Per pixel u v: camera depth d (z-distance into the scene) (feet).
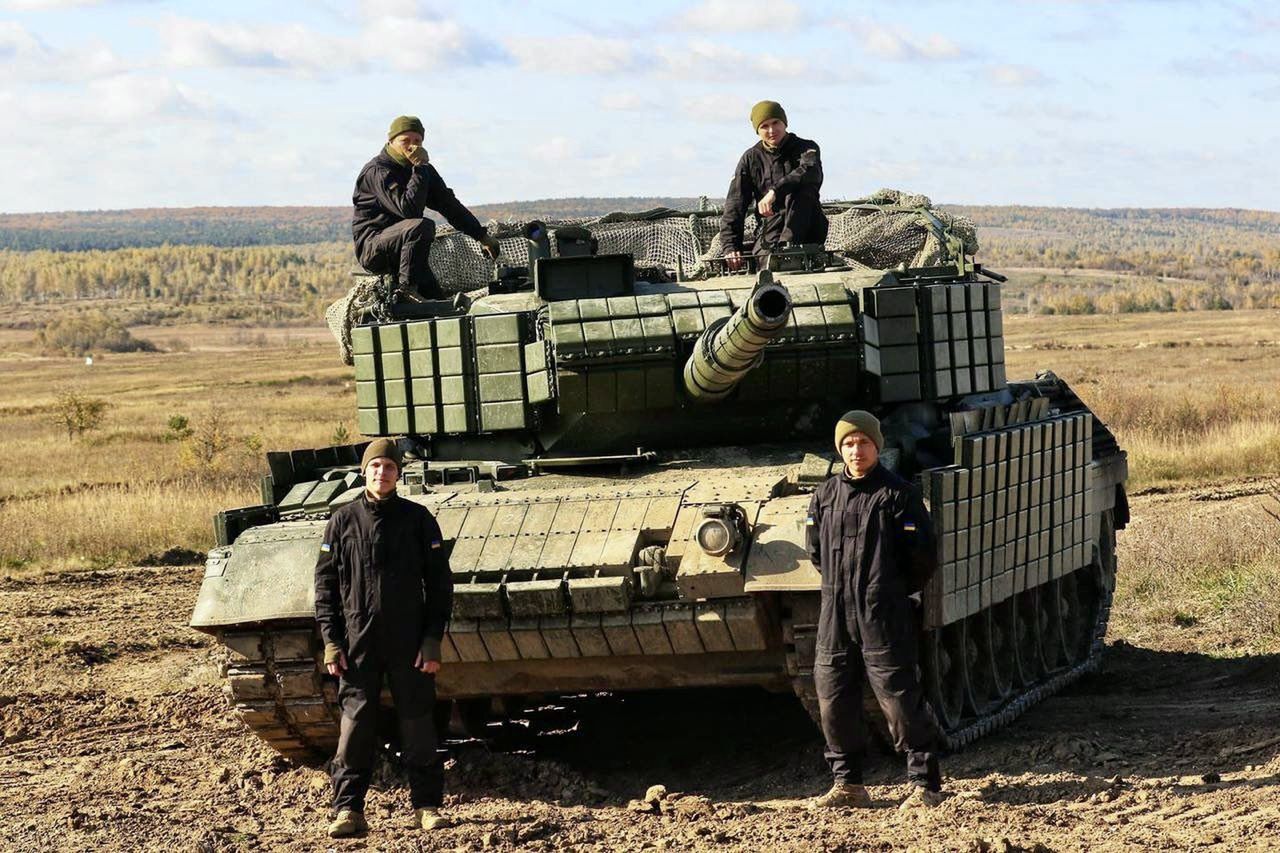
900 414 38.06
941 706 33.63
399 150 41.01
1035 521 38.75
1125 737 35.40
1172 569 57.82
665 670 32.58
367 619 28.86
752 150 42.91
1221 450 98.89
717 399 35.53
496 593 31.42
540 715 41.52
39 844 28.68
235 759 37.91
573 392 36.17
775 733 38.24
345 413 186.50
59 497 93.86
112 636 56.59
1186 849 24.39
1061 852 24.61
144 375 377.71
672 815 29.50
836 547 28.50
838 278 38.73
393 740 35.76
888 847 25.41
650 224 46.68
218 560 33.73
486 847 26.89
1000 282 42.14
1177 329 414.21
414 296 40.78
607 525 32.55
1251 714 36.83
